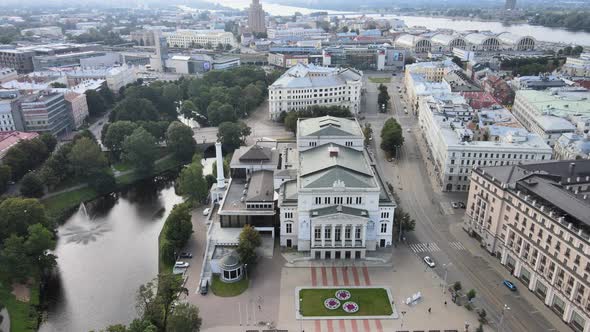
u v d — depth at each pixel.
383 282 171.50
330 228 183.12
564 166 191.25
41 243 177.88
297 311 156.25
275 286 169.88
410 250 192.00
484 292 165.25
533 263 163.62
